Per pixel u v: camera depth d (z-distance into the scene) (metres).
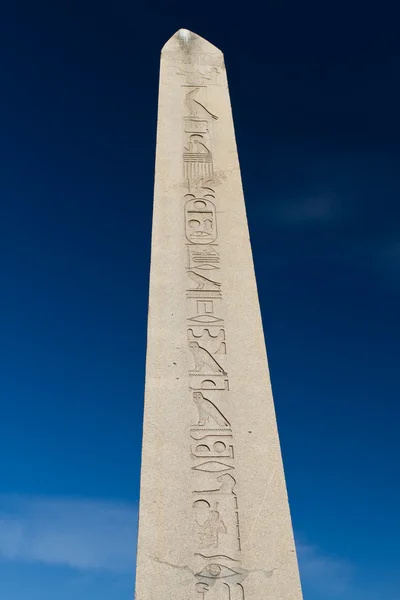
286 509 6.26
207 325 7.32
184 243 7.93
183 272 7.70
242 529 6.11
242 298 7.58
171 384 6.87
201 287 7.60
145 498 6.21
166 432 6.57
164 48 9.95
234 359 7.12
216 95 9.52
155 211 8.16
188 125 9.11
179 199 8.32
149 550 5.95
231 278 7.72
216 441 6.57
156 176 8.51
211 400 6.81
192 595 5.76
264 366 7.12
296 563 5.99
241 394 6.89
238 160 8.84
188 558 5.93
